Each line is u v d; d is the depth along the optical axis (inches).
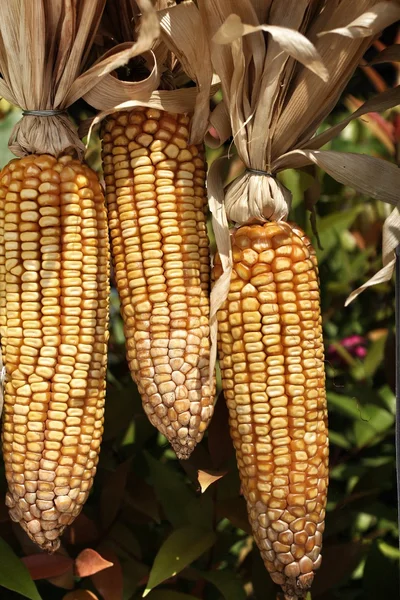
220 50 23.3
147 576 27.4
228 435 27.6
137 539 29.2
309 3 23.7
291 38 22.0
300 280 23.5
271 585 28.1
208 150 36.9
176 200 23.7
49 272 23.3
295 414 23.1
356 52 24.1
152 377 23.3
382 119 35.4
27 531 23.6
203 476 24.0
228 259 23.4
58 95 23.9
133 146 23.7
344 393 32.8
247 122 23.8
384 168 24.3
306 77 23.8
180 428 23.1
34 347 23.2
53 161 23.6
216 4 23.0
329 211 36.8
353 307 39.3
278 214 24.0
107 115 24.2
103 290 23.9
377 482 29.9
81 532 27.7
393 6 22.8
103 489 28.2
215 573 27.4
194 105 24.0
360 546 28.4
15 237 23.4
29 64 23.5
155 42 24.6
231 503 26.9
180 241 23.5
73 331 23.3
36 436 23.2
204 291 23.9
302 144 24.6
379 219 38.0
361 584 31.6
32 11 23.1
